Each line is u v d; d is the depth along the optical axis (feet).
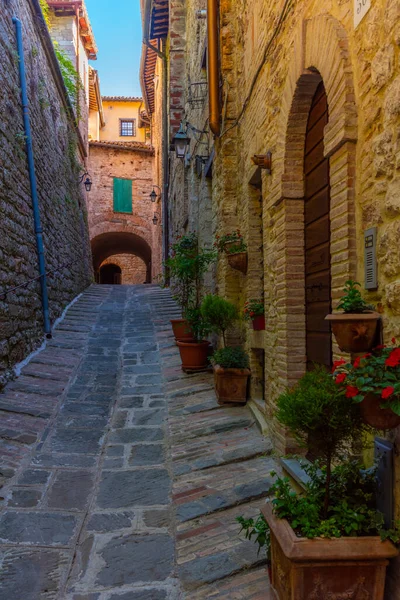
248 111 17.30
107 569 8.57
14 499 11.06
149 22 43.98
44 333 26.07
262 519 7.41
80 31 55.93
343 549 5.69
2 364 18.17
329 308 10.73
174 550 9.14
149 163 74.38
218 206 21.34
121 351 25.79
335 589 5.74
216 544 9.17
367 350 6.80
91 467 13.04
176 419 16.30
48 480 12.11
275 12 13.10
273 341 13.76
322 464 7.83
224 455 13.17
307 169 12.24
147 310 37.58
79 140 49.75
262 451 13.19
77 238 44.45
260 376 17.29
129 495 11.45
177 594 7.85
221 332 20.47
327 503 6.40
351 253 7.80
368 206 7.32
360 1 7.57
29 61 25.36
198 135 28.78
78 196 47.52
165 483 12.08
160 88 57.11
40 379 19.72
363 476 6.93
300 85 11.16
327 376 6.56
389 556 5.70
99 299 43.32
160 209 62.18
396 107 6.38
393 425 5.76
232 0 20.08
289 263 12.40
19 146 22.33
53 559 8.87
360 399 5.47
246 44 17.60
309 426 6.13
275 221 13.48
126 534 9.75
